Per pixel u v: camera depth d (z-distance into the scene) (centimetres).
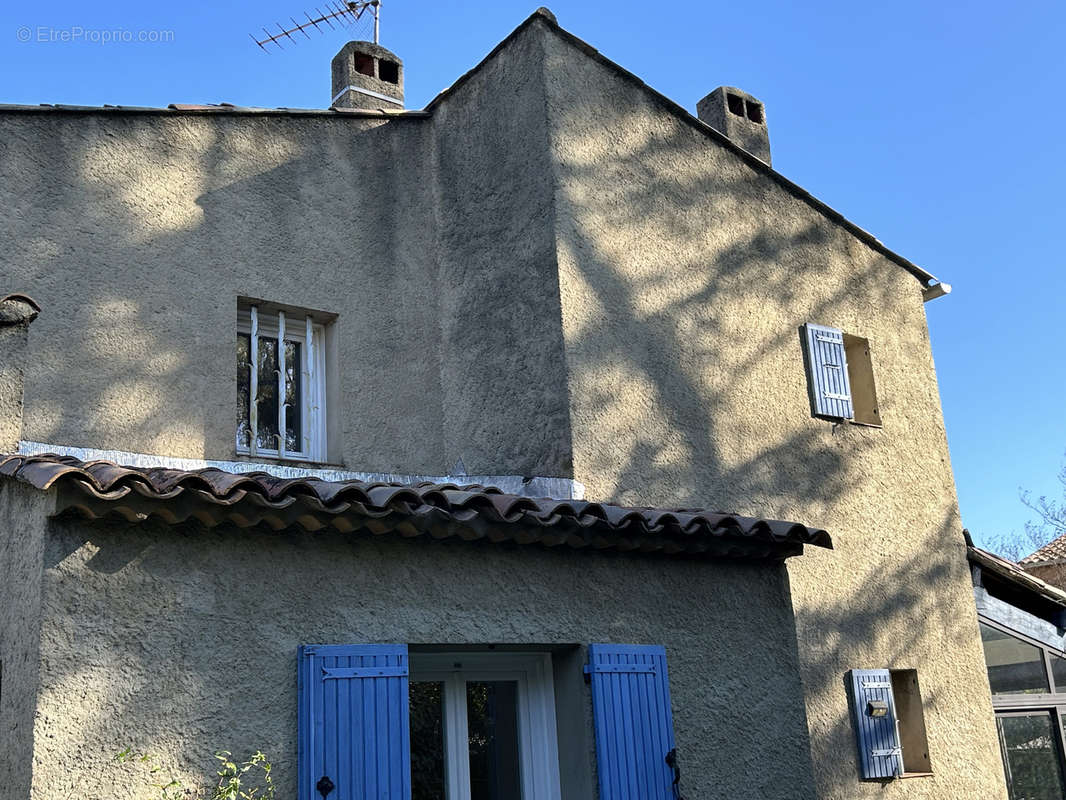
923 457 997
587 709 596
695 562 671
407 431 841
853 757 841
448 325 873
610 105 860
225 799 462
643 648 623
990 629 1004
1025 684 1004
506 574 589
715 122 1047
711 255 887
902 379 1009
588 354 775
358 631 531
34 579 457
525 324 800
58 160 746
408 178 909
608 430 767
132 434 728
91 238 745
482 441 817
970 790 909
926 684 915
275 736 495
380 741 519
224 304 792
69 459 493
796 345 925
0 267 704
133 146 782
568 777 597
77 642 451
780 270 937
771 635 690
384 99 999
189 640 482
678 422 812
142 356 746
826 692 841
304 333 845
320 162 868
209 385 771
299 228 842
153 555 481
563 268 782
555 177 802
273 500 492
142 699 462
